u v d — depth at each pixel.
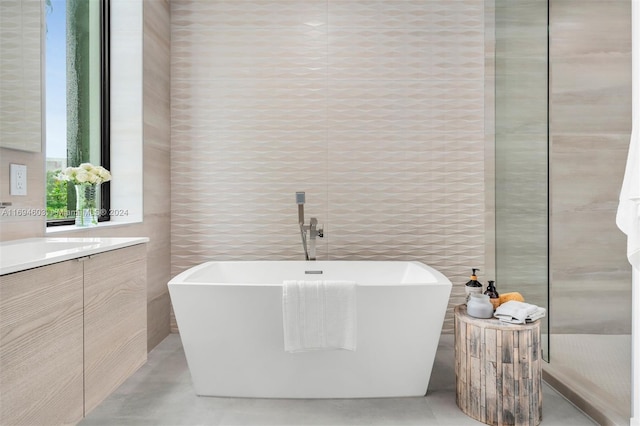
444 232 3.37
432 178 3.37
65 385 1.29
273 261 3.15
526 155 2.60
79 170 2.29
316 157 3.35
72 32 2.57
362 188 3.36
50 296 1.22
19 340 1.09
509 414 2.02
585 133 2.96
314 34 3.34
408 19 3.34
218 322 2.28
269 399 2.35
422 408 2.24
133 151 2.87
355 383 2.34
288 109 3.35
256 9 3.34
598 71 2.96
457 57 3.35
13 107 1.79
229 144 3.36
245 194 3.37
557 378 2.47
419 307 2.25
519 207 2.71
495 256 3.13
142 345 1.85
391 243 3.37
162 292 3.23
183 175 3.37
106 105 2.86
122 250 1.67
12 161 1.81
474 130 3.36
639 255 1.79
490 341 2.05
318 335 2.21
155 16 3.08
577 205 2.93
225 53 3.35
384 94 3.35
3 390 1.04
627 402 2.09
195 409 2.23
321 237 3.29
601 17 2.97
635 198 1.73
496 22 3.05
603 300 2.88
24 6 1.86
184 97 3.35
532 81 2.51
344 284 2.21
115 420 2.11
